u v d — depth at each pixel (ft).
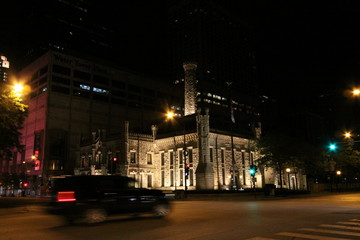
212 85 487.61
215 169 187.52
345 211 64.95
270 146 180.04
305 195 151.74
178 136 202.18
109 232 41.73
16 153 341.82
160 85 410.11
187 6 542.98
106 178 53.01
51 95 303.89
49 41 414.21
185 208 77.71
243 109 536.42
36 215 70.95
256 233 38.58
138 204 53.88
